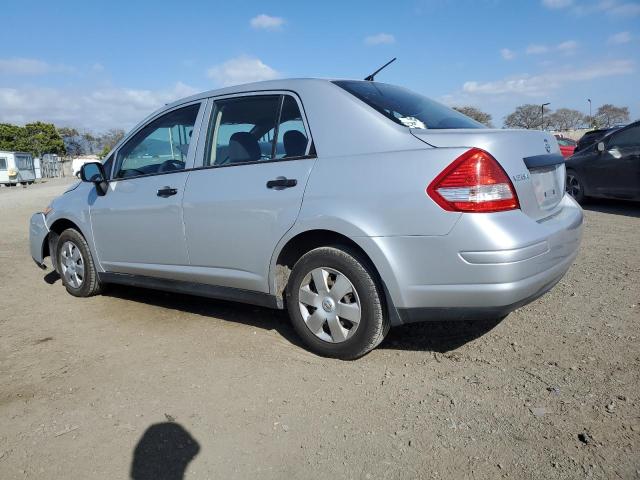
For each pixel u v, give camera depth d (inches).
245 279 149.7
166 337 161.9
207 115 163.2
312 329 139.8
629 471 89.6
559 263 126.2
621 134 354.9
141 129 185.3
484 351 138.5
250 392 124.3
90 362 145.9
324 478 93.2
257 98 153.1
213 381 130.8
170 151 173.8
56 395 127.3
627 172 347.3
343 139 133.1
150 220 172.1
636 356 129.6
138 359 146.4
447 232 115.4
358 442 102.7
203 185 157.3
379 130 129.3
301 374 132.0
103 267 196.4
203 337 160.1
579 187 384.8
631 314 156.4
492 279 113.0
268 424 110.6
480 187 113.8
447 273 116.9
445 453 97.7
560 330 148.2
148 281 181.8
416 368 131.5
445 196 115.6
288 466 96.9
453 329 154.6
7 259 294.5
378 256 123.0
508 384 120.6
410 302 122.5
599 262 215.6
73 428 112.4
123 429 111.1
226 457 100.3
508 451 96.8
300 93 143.9
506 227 113.5
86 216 197.0
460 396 116.8
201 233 157.4
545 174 135.5
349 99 136.3
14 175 1427.2
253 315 177.8
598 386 116.6
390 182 122.2
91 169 185.6
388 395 119.4
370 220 123.6
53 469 98.9
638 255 224.1
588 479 88.4
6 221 475.8
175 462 99.5
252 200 144.0
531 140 132.6
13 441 108.4
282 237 138.0
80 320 182.4
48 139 2298.2
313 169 134.7
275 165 142.9
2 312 194.7
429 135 123.2
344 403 117.2
